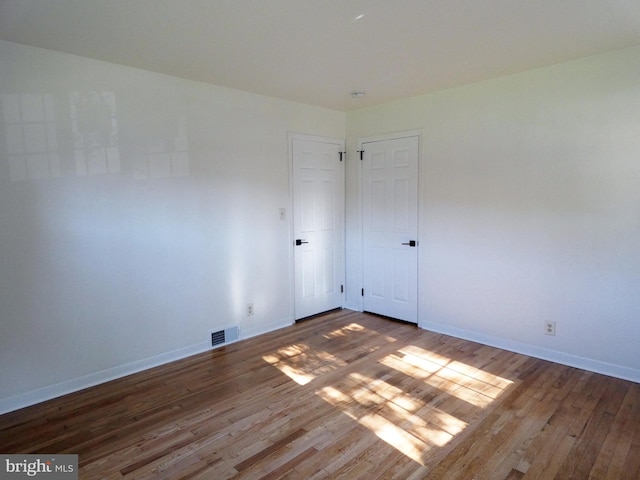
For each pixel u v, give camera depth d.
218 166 3.64
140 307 3.22
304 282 4.51
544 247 3.30
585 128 3.03
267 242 4.09
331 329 4.21
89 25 2.32
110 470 2.06
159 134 3.24
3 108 2.54
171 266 3.39
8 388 2.64
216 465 2.08
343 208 4.85
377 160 4.47
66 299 2.85
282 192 4.19
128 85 3.06
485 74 3.36
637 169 2.82
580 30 2.48
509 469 2.03
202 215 3.56
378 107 4.40
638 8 2.18
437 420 2.48
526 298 3.44
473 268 3.76
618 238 2.94
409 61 3.01
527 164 3.34
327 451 2.19
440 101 3.87
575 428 2.37
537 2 2.11
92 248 2.95
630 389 2.83
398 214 4.33
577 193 3.10
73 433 2.39
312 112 4.41
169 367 3.31
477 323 3.78
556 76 3.14
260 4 2.09
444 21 2.33
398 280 4.41
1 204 2.56
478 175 3.65
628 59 2.80
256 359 3.46
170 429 2.42
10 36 2.46
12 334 2.64
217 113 3.60
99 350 3.03
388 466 2.06
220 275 3.73
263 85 3.60
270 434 2.35
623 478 1.96
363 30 2.44
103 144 2.96
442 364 3.30
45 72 2.68
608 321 3.03
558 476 1.98
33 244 2.69
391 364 3.31
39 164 2.69
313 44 2.65
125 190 3.08
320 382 3.01
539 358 3.39
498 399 2.72
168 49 2.72
